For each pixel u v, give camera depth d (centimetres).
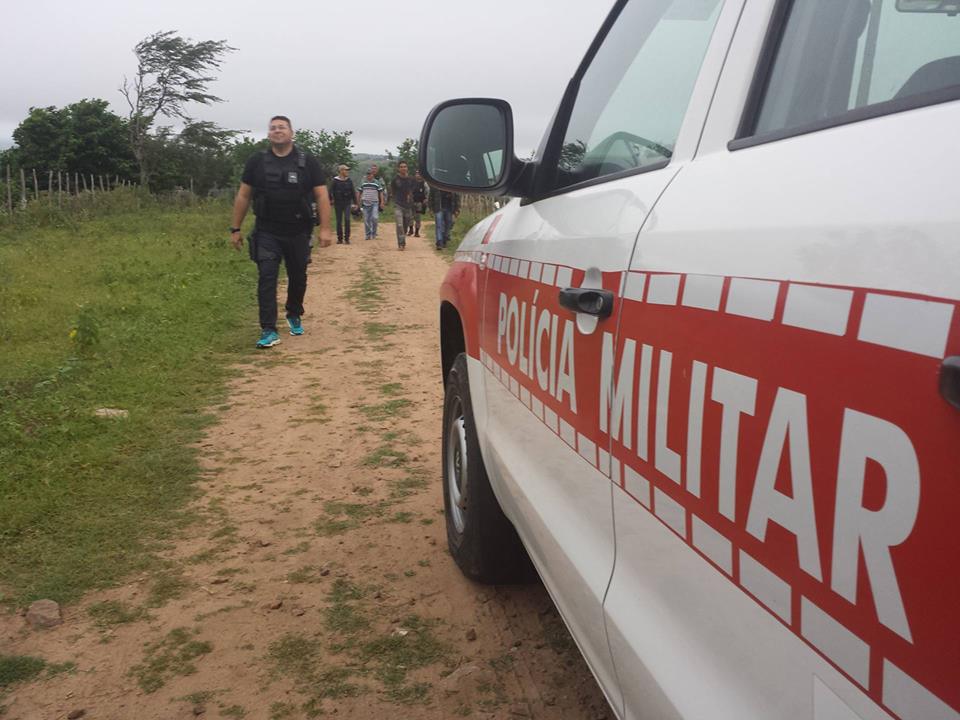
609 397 159
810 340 99
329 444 491
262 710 243
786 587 102
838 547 92
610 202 178
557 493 196
